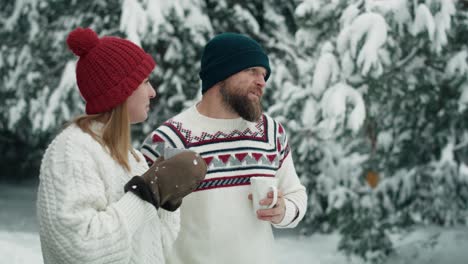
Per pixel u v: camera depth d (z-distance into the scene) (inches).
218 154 81.2
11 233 285.9
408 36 172.1
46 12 294.8
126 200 52.8
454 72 186.7
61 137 54.6
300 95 195.6
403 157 223.6
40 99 283.9
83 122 55.9
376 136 220.5
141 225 54.0
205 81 83.8
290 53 255.3
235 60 80.1
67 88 252.5
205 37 268.2
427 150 226.5
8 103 309.0
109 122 56.5
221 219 79.7
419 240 230.1
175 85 263.9
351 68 168.2
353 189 214.5
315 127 201.5
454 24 173.3
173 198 57.4
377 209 210.7
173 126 83.2
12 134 398.3
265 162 83.3
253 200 77.4
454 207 226.1
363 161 222.2
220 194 80.2
